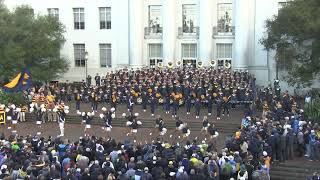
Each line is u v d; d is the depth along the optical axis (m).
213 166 23.14
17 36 52.69
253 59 57.66
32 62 54.19
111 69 62.53
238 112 44.47
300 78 46.62
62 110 39.06
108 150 25.58
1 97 45.31
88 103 50.88
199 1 58.69
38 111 42.69
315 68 45.50
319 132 30.77
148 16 61.28
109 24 62.53
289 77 49.00
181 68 54.25
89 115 40.50
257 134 28.50
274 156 28.95
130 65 61.06
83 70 63.62
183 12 60.09
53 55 55.38
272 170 28.14
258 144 26.92
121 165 23.08
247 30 56.97
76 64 63.94
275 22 47.59
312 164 28.64
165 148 25.45
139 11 60.69
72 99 52.34
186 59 60.50
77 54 63.91
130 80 50.88
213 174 22.70
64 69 59.09
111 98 47.19
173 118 42.06
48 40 54.62
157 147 25.92
